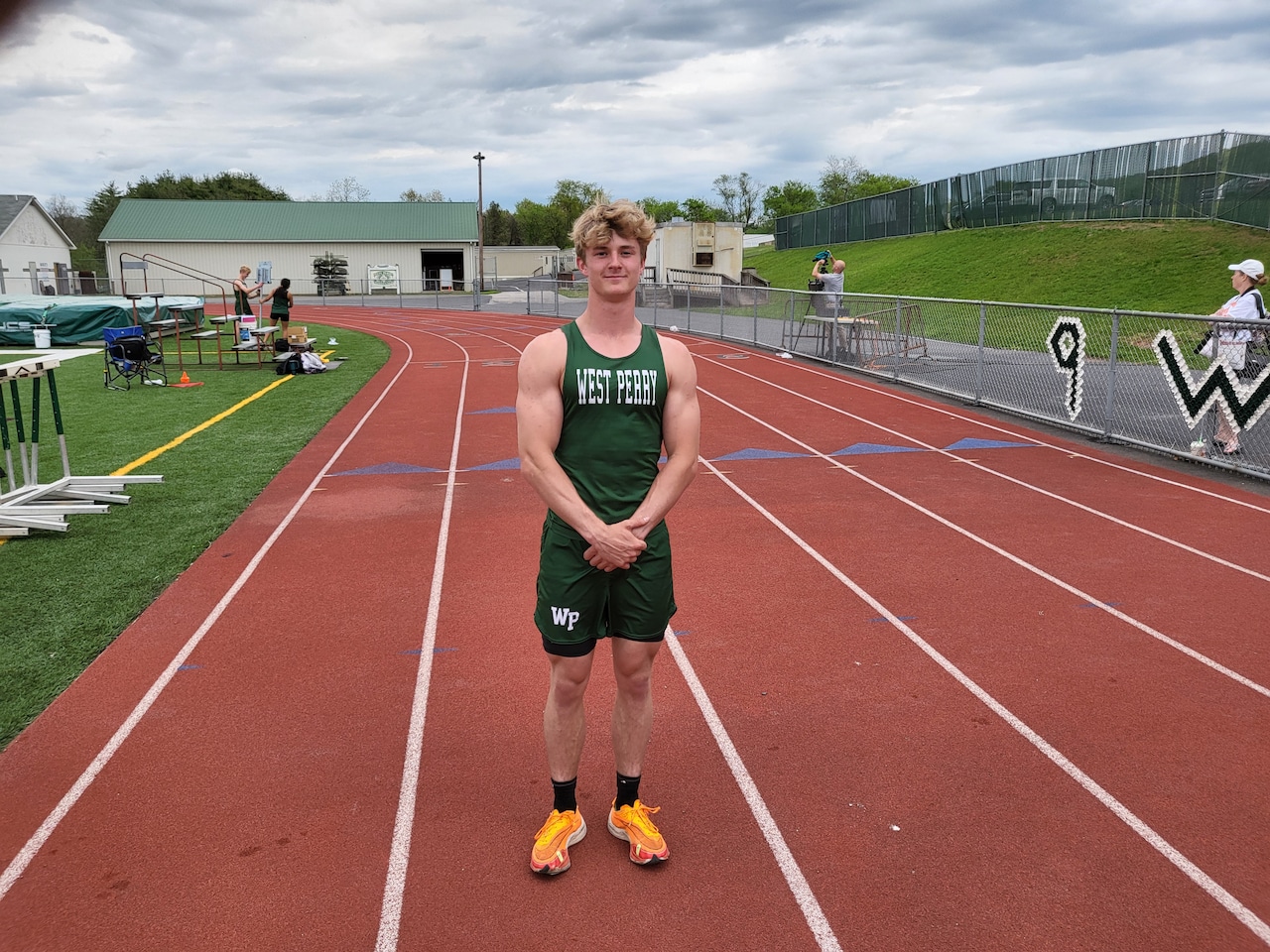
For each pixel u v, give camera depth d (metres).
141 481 7.50
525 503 7.29
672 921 2.65
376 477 8.19
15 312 20.75
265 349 17.80
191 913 2.69
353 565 5.77
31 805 3.23
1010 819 3.13
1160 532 6.36
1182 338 9.79
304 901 2.74
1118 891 2.76
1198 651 4.45
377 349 20.33
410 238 50.06
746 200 83.44
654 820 3.13
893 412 11.45
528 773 3.44
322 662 4.38
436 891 2.79
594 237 2.51
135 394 13.38
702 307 22.88
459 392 13.55
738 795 3.28
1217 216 26.47
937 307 12.98
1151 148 28.39
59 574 5.58
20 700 3.99
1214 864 2.88
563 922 2.65
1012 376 11.34
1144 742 3.62
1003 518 6.75
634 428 2.62
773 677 4.21
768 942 2.56
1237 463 7.99
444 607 5.08
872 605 5.07
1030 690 4.06
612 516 2.66
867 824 3.11
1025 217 33.41
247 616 4.95
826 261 16.28
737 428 10.37
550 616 2.70
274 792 3.31
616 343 2.61
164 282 48.31
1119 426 9.55
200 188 72.56
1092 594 5.20
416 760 3.53
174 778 3.39
